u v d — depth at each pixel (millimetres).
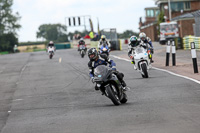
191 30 153000
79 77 50250
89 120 22781
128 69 54125
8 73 67312
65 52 135000
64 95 35844
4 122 25281
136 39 41125
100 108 26719
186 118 20781
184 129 18391
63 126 21906
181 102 26141
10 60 110125
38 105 31422
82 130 20312
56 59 94312
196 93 29578
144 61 40938
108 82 26641
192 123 19500
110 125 20781
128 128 19656
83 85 41844
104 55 27359
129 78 43312
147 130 18844
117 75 27656
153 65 56750
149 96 30156
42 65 78062
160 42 131000
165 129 18703
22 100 35344
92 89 37906
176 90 31891
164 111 23281
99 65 26938
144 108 24891
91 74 27906
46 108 29500
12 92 42062
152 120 21000
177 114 22047
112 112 24562
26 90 42594
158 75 43438
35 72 63969
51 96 36062
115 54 91625
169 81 37688
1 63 98562
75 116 24656
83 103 30109
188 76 40406
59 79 50219
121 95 27312
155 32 191500
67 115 25406
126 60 71125
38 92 39969
